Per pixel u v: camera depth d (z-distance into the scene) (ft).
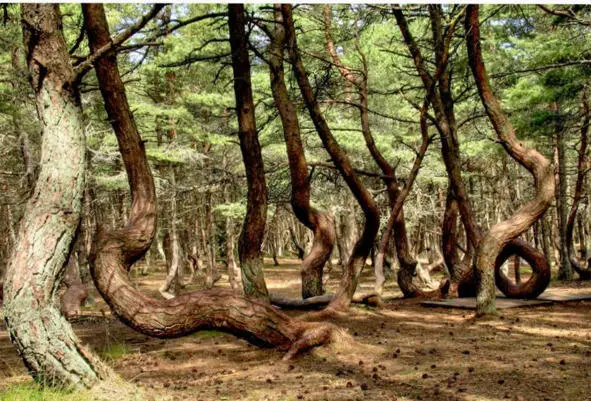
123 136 26.55
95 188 73.82
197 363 26.40
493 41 56.70
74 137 19.98
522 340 28.96
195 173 81.82
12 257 19.02
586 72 49.88
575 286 60.03
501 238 37.93
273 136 64.03
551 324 33.73
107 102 26.63
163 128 68.23
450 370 22.59
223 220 106.83
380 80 66.13
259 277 35.32
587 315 36.94
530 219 37.88
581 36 48.73
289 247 194.29
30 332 18.43
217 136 66.95
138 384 22.11
